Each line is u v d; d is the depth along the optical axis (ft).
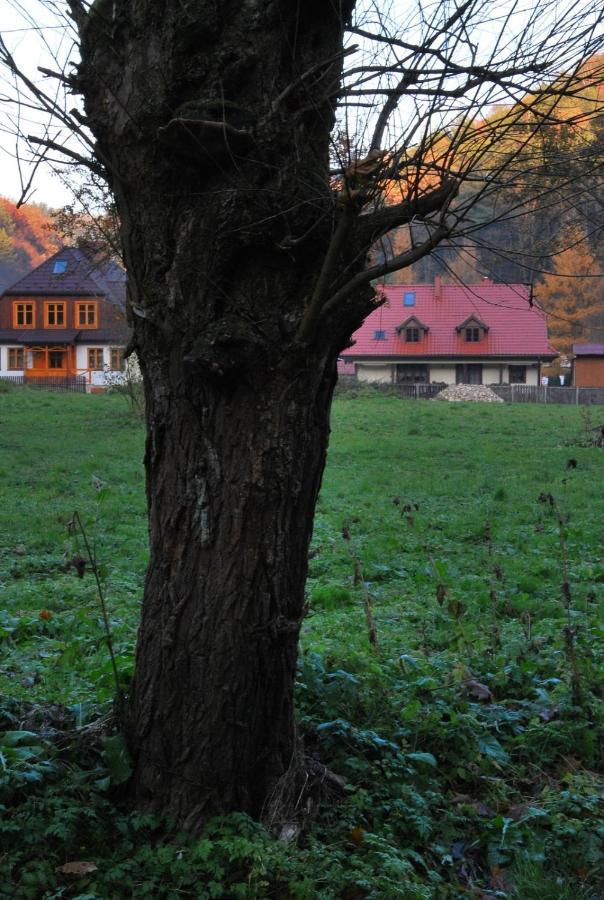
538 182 11.22
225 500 11.90
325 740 14.38
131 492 54.39
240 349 11.44
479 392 182.19
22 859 11.07
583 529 42.16
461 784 14.75
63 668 19.75
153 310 12.02
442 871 12.51
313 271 11.84
